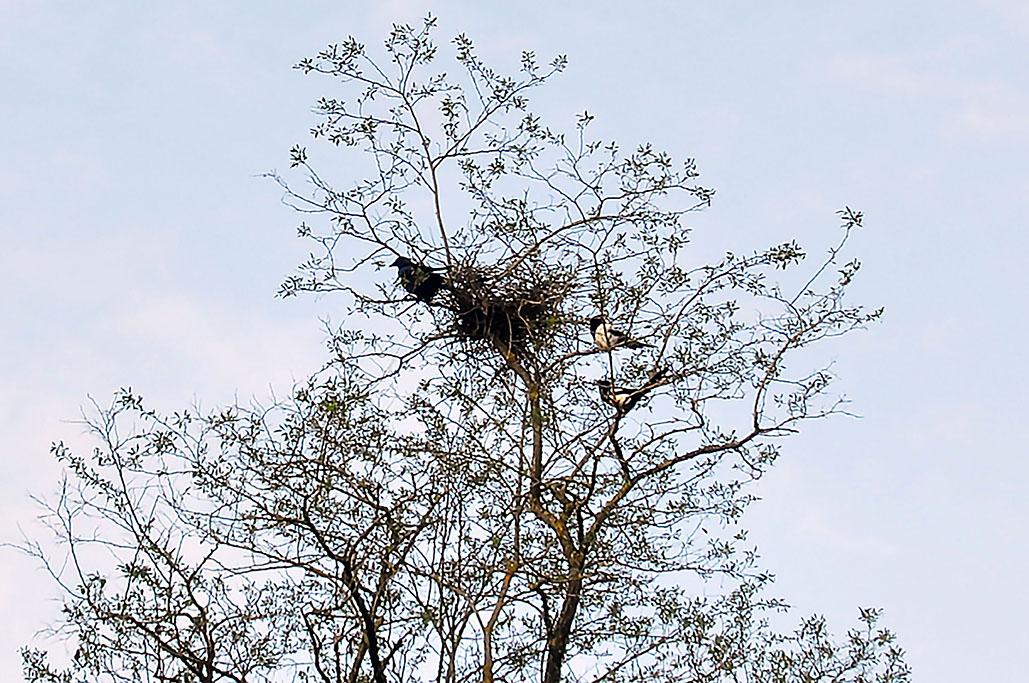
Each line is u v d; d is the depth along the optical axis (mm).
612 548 16391
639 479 16969
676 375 16734
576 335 17766
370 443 16078
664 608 16562
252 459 16031
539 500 16609
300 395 16266
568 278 17859
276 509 15812
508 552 15625
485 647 15469
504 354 17672
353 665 15461
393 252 18531
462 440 16422
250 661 15391
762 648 17141
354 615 15438
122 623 15406
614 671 16547
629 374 16891
